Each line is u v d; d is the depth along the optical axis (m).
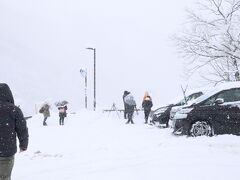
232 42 34.88
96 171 12.77
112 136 22.84
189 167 12.46
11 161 9.25
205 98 19.44
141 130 25.44
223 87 19.42
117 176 11.84
